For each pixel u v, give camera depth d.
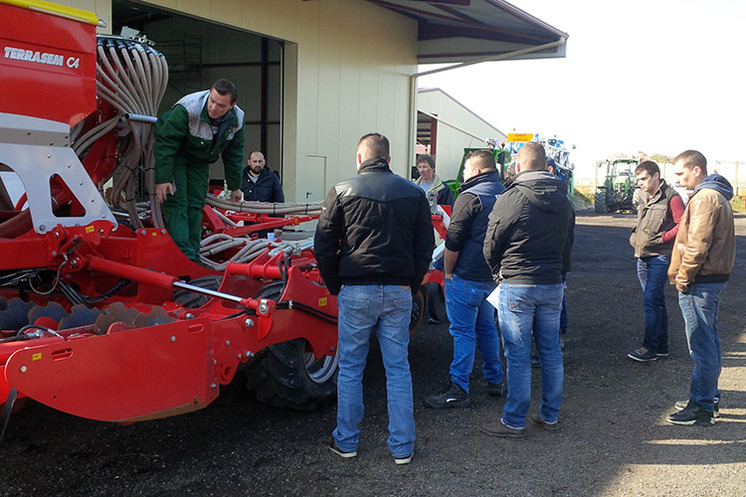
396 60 13.62
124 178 4.66
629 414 4.27
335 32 11.55
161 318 3.10
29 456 3.49
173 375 3.02
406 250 3.41
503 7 10.48
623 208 29.72
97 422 3.95
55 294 4.11
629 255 13.45
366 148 3.50
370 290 3.36
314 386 4.07
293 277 3.78
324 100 11.43
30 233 3.65
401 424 3.46
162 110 13.55
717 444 3.78
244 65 12.81
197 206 4.98
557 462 3.53
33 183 3.54
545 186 3.73
